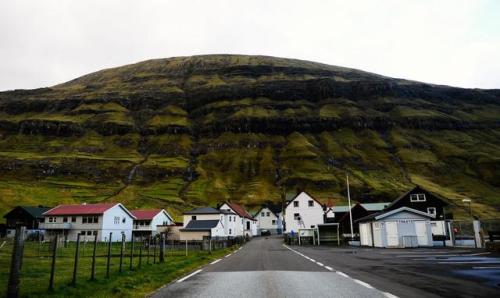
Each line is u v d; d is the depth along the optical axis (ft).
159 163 562.25
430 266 58.75
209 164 599.16
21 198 353.51
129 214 274.16
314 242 188.03
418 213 136.56
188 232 247.70
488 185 484.33
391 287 37.27
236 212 320.29
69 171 502.79
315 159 594.24
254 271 55.88
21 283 44.01
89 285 40.24
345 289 36.29
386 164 577.02
